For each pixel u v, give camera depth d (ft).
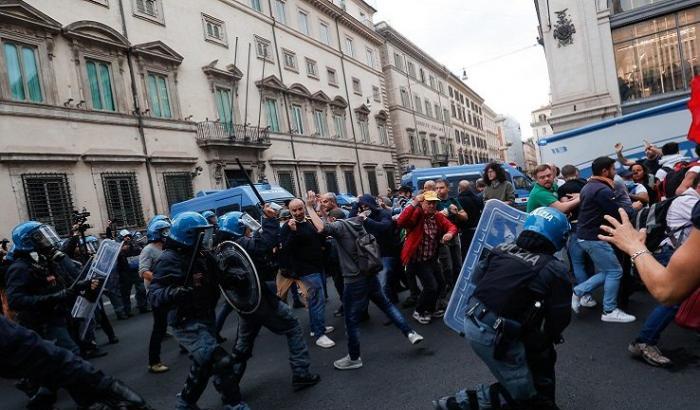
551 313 8.09
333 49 102.32
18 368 6.47
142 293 32.60
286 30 87.04
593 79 58.95
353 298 15.28
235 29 74.49
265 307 13.66
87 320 15.67
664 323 12.69
